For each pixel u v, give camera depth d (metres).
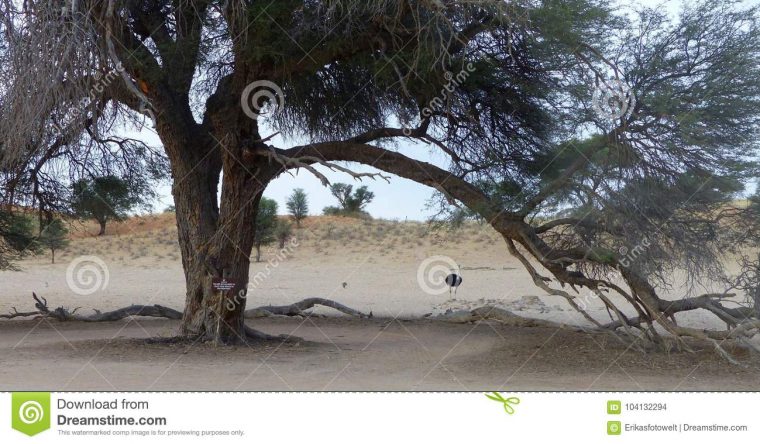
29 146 13.44
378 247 53.38
